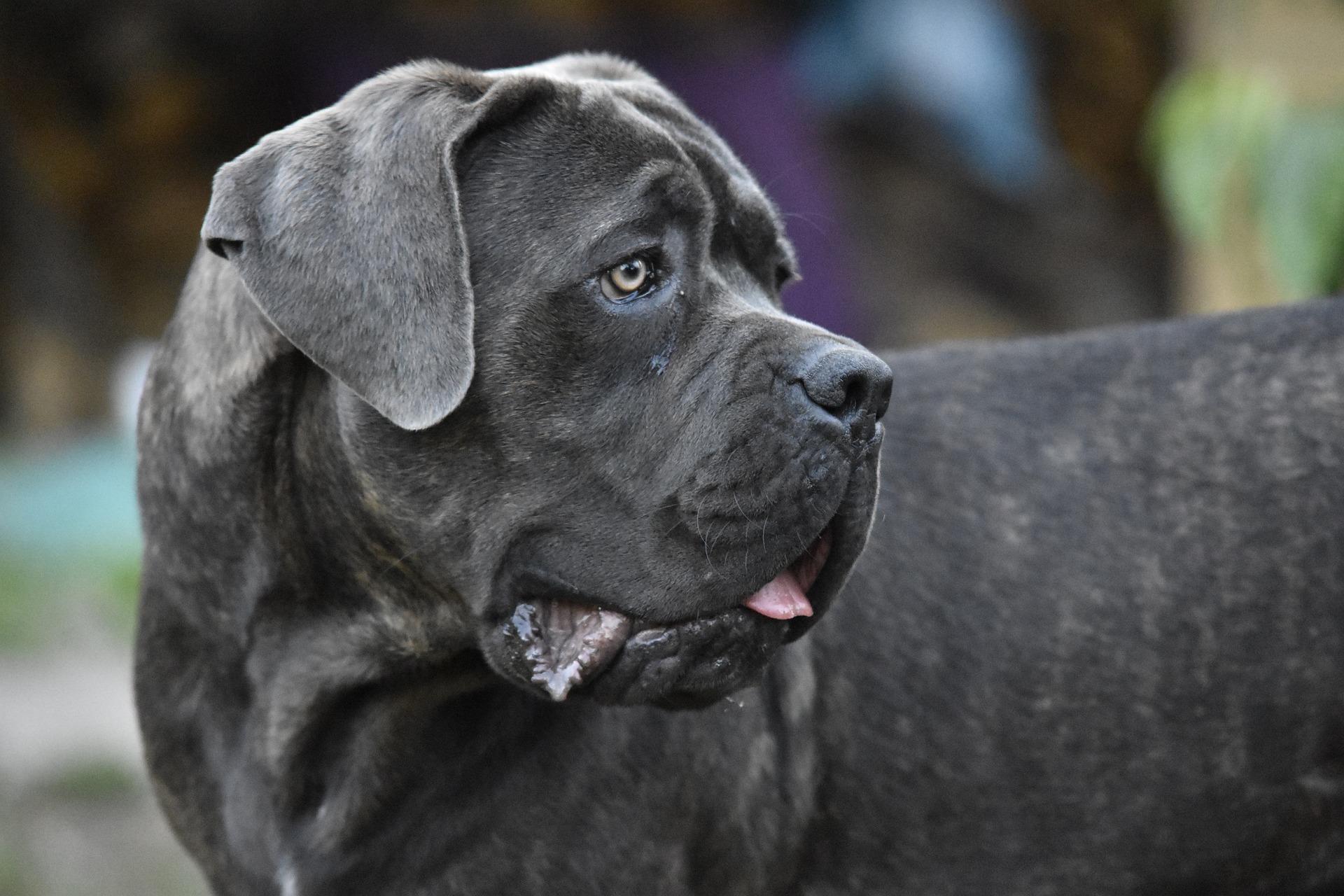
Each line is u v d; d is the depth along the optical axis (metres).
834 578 6.54
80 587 16.81
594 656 6.40
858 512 6.42
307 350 5.99
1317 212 9.97
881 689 7.61
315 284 6.01
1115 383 8.05
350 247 6.04
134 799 12.30
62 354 21.97
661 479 6.30
